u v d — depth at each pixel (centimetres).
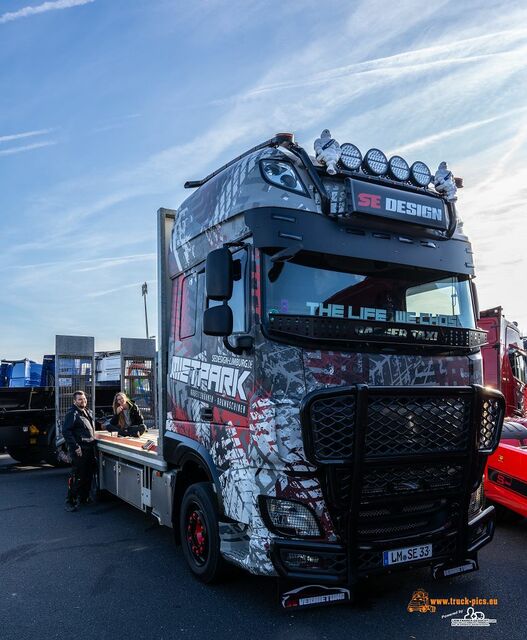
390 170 457
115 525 718
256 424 392
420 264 456
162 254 596
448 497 415
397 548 395
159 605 446
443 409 405
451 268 474
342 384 397
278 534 387
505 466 603
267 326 396
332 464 372
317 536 384
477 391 412
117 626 412
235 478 418
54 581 510
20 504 866
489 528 454
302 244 409
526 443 649
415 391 390
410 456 388
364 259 434
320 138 434
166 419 564
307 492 383
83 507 834
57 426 1100
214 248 476
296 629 396
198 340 495
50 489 1002
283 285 407
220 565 464
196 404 489
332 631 391
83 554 591
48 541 646
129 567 544
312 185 431
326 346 398
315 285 416
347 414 379
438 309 463
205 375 475
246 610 432
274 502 388
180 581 499
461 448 411
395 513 400
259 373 395
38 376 1345
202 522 488
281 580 395
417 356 429
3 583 508
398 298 445
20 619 429
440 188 482
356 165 441
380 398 384
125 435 873
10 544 636
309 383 389
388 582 473
